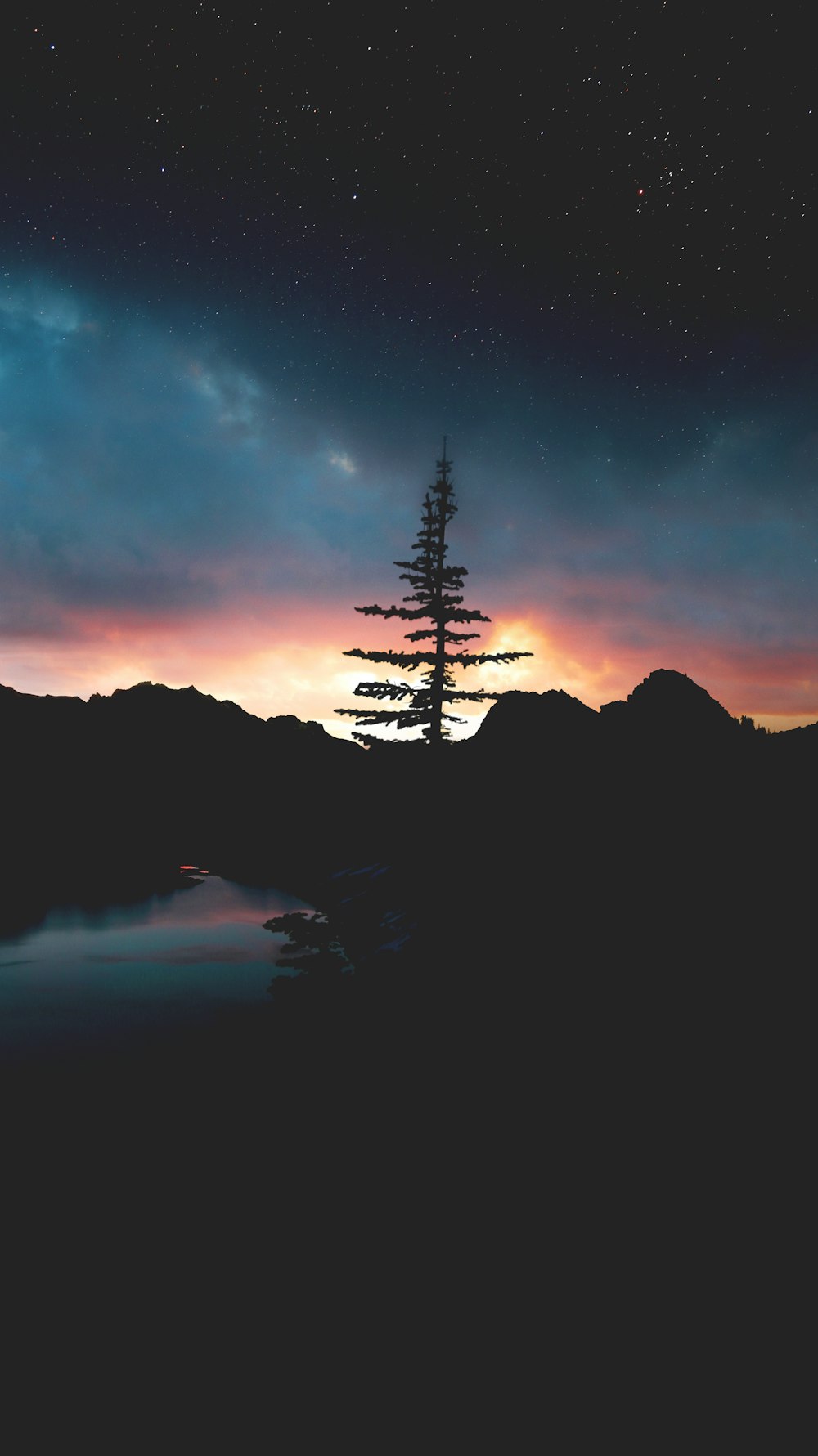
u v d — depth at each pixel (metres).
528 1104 7.84
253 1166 7.84
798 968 8.34
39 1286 5.94
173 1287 5.93
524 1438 4.36
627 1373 4.75
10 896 25.41
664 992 8.85
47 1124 9.00
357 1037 10.74
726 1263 5.39
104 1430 4.56
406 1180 7.17
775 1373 4.52
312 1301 5.70
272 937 21.08
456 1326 5.35
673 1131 6.82
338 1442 4.45
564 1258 5.82
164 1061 11.21
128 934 21.06
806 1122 6.36
